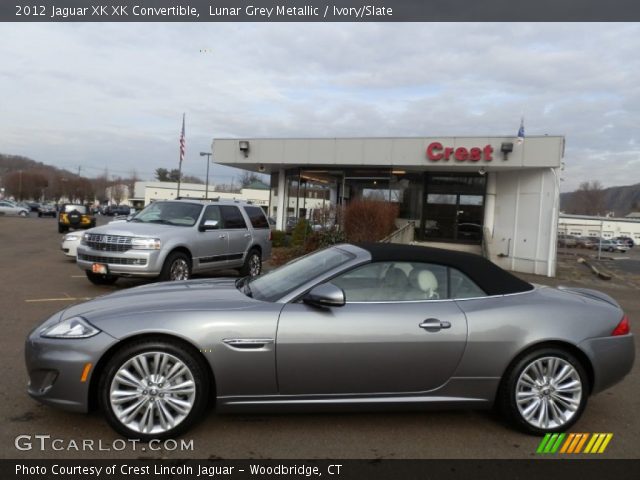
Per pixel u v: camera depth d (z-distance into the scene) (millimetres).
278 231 20781
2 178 129250
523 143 17547
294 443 3650
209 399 3814
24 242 20094
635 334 8148
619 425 4203
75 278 10750
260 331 3641
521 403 3904
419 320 3812
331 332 3697
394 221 19375
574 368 3951
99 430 3730
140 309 3727
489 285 4129
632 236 75875
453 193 21125
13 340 5867
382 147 19484
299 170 22719
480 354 3848
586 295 4617
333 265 4098
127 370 3566
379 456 3516
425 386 3838
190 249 9578
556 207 17391
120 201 139500
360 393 3789
